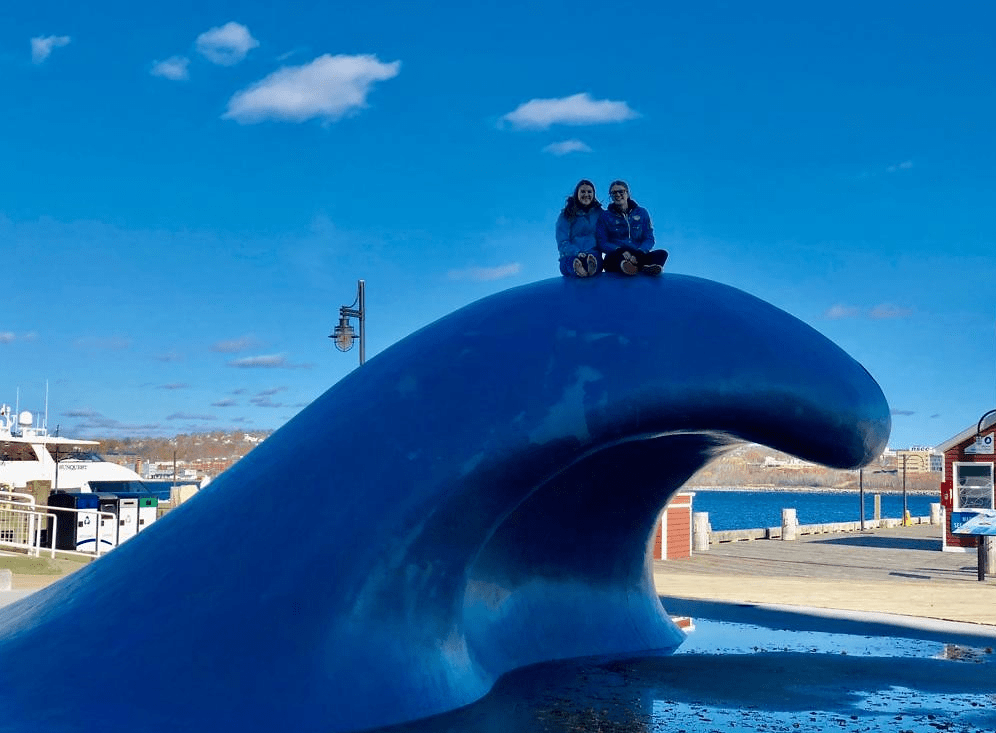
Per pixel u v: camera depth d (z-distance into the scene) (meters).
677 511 27.47
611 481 6.34
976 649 7.00
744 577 20.30
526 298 5.74
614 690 5.37
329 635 4.78
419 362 5.50
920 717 4.81
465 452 5.06
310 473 5.28
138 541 5.79
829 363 5.28
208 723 4.46
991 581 20.30
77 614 5.27
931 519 53.19
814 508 149.00
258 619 4.84
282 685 4.62
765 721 4.70
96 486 30.94
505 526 6.06
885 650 6.90
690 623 7.86
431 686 4.90
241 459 6.05
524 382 5.19
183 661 4.74
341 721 4.57
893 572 22.97
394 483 5.06
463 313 5.82
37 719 4.48
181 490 32.06
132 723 4.45
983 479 30.55
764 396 5.09
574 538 6.50
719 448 6.22
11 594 11.44
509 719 4.74
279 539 5.10
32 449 33.41
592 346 5.27
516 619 6.18
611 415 5.07
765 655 6.56
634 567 7.02
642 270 5.79
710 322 5.34
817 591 16.42
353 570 4.92
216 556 5.19
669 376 5.11
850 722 4.70
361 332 17.16
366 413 5.37
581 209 6.05
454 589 5.21
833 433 5.11
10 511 18.66
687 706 5.00
